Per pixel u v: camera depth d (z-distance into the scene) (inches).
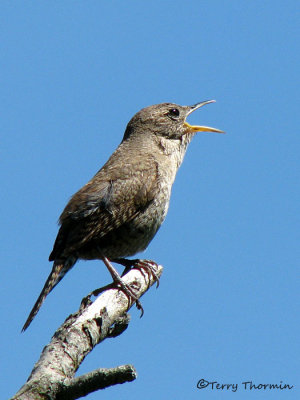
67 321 331.3
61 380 279.0
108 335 349.4
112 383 275.3
